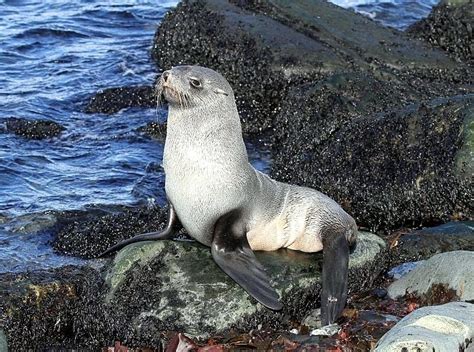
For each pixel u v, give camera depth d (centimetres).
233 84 2233
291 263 1274
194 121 1247
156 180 1814
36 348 1267
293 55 2188
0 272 1420
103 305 1226
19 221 1603
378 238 1380
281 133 1991
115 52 2544
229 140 1258
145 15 2877
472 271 1192
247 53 2239
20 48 2517
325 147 1805
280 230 1315
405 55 2261
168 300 1203
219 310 1188
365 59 2231
